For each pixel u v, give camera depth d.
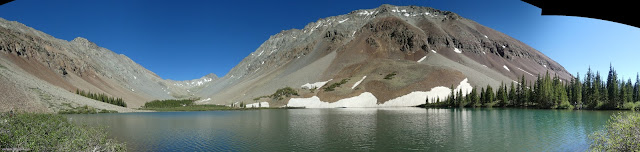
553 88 134.62
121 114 127.38
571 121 72.56
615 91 116.75
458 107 159.38
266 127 69.38
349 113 120.00
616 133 23.47
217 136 54.91
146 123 81.06
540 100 134.25
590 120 74.44
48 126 23.55
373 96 199.62
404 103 190.50
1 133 18.17
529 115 92.75
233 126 72.31
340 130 61.78
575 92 130.88
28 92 111.81
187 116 114.06
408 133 55.78
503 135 51.84
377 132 57.78
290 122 81.31
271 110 168.12
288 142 47.97
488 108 143.50
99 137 24.73
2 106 86.88
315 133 57.88
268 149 42.59
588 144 42.16
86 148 22.28
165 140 50.41
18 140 17.66
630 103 110.50
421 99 192.25
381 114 109.81
